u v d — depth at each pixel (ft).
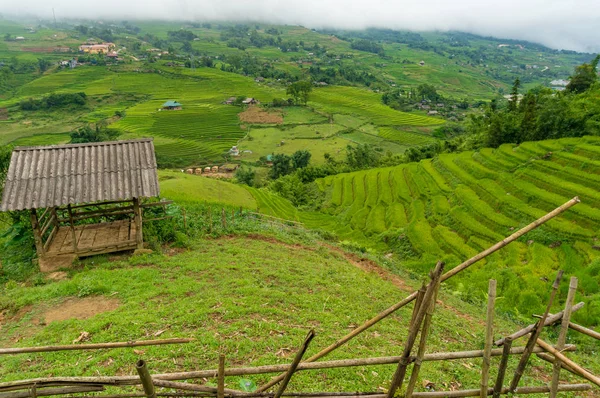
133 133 301.43
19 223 49.52
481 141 158.61
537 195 96.43
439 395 14.98
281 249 55.06
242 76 507.71
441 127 325.21
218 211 75.10
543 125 135.74
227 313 31.24
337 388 23.50
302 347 12.32
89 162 42.93
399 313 38.50
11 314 32.32
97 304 33.63
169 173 140.26
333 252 60.49
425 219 108.37
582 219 84.07
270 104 397.19
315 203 157.38
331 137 313.32
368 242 103.71
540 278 67.00
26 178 40.70
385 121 353.72
